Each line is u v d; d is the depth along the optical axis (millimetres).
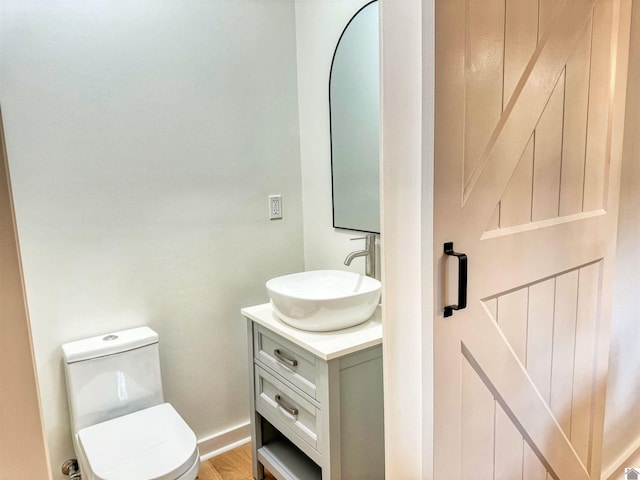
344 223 2152
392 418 1191
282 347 1800
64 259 1806
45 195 1743
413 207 1041
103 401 1816
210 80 2074
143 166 1943
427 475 1110
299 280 2016
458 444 1148
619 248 1651
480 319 1139
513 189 1174
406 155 1036
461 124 1016
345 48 2018
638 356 1881
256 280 2312
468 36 997
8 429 659
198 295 2143
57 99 1733
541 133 1218
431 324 1038
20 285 646
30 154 1699
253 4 2160
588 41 1301
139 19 1878
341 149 2115
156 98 1946
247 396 2352
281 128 2312
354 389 1619
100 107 1823
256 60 2197
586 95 1335
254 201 2264
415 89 985
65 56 1735
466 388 1143
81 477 1844
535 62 1157
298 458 1976
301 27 2268
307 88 2287
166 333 2074
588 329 1521
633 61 1532
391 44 1027
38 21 1674
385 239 1120
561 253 1347
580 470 1585
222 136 2133
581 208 1407
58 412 1843
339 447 1603
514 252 1195
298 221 2428
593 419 1606
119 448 1622
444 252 1028
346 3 1990
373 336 1642
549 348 1378
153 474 1490
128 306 1966
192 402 2182
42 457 690
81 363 1761
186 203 2066
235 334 2273
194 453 1611
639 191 1688
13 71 1643
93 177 1835
